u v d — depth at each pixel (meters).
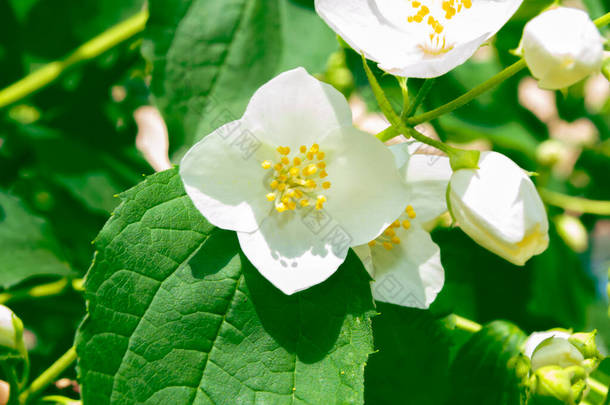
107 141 0.26
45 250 0.24
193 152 0.19
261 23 0.21
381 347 0.21
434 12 0.20
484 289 0.26
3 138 0.25
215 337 0.18
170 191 0.19
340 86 0.23
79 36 0.26
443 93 0.26
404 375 0.21
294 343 0.19
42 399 0.21
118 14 0.26
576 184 0.31
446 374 0.21
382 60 0.19
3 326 0.20
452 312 0.22
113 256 0.18
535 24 0.18
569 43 0.18
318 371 0.18
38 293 0.24
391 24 0.20
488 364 0.21
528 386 0.20
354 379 0.18
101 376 0.18
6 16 0.25
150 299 0.18
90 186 0.25
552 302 0.27
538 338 0.21
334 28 0.19
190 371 0.18
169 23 0.21
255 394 0.18
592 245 0.34
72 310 0.25
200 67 0.21
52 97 0.26
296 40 0.22
